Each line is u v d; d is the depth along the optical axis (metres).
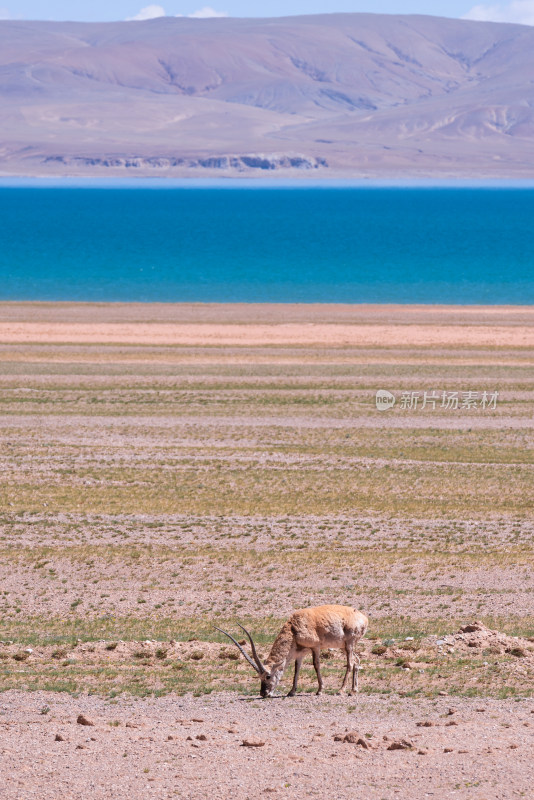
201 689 66.38
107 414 191.12
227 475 149.88
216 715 59.59
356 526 123.94
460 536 119.62
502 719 57.88
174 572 104.75
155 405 199.38
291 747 51.62
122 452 163.25
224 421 186.50
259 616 89.44
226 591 98.06
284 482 145.88
